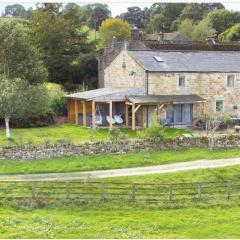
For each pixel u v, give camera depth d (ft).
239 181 130.72
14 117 185.06
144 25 559.79
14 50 201.36
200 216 113.80
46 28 272.51
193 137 158.20
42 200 118.21
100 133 178.09
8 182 121.90
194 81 200.03
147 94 193.16
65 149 145.28
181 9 507.71
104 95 187.83
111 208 116.37
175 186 126.82
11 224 104.58
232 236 101.60
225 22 440.45
